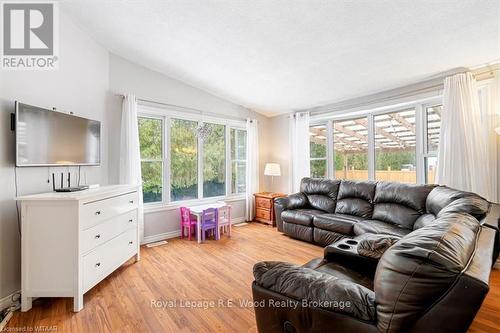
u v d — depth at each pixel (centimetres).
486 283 70
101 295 213
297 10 216
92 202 211
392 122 378
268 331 116
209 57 316
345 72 317
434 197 260
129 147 325
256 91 411
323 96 402
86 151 270
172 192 391
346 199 361
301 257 298
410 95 335
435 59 269
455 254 79
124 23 264
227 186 466
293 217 364
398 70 300
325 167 464
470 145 269
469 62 271
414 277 79
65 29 257
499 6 190
